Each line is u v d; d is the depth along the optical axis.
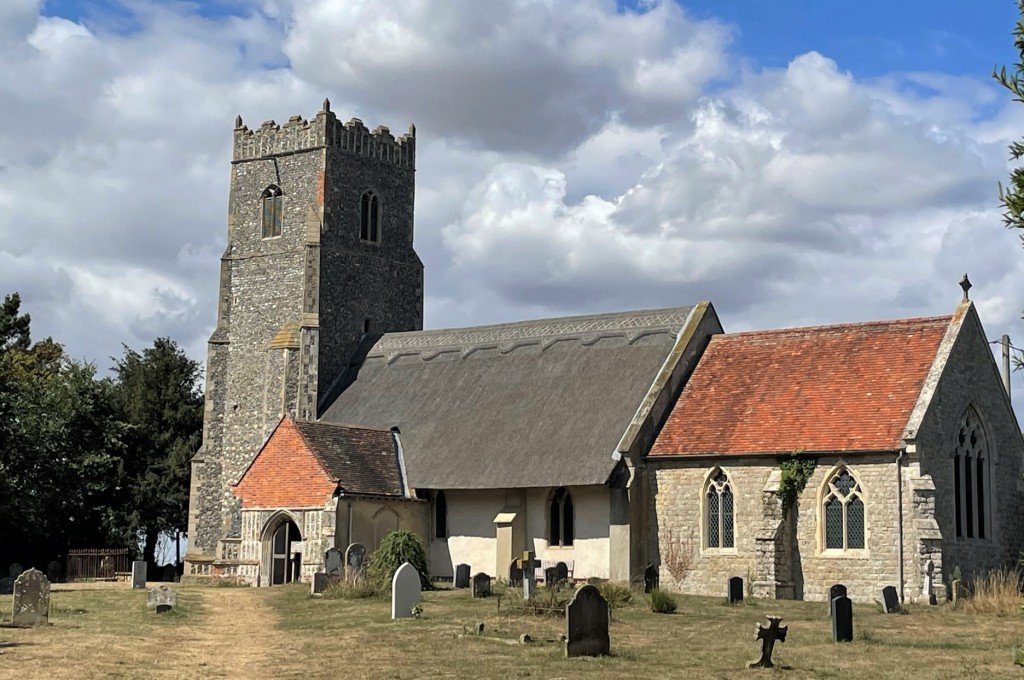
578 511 57.72
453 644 33.84
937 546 48.34
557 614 40.31
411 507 60.97
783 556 51.28
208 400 74.12
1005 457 54.94
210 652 32.97
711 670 29.78
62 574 78.00
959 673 29.53
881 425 50.88
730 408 55.88
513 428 61.06
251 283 74.19
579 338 64.56
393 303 75.75
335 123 73.62
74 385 82.38
